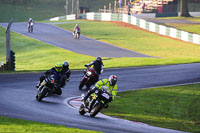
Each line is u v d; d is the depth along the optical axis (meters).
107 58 117.88
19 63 112.44
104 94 34.34
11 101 40.34
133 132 29.39
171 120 40.22
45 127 24.69
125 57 119.94
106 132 27.20
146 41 169.00
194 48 153.00
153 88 62.38
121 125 32.62
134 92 57.59
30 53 131.50
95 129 28.02
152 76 77.19
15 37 164.25
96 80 56.03
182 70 88.19
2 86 53.97
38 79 64.75
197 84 69.12
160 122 38.28
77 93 53.12
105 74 77.75
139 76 76.50
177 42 170.00
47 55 125.75
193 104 50.56
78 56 122.88
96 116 37.19
